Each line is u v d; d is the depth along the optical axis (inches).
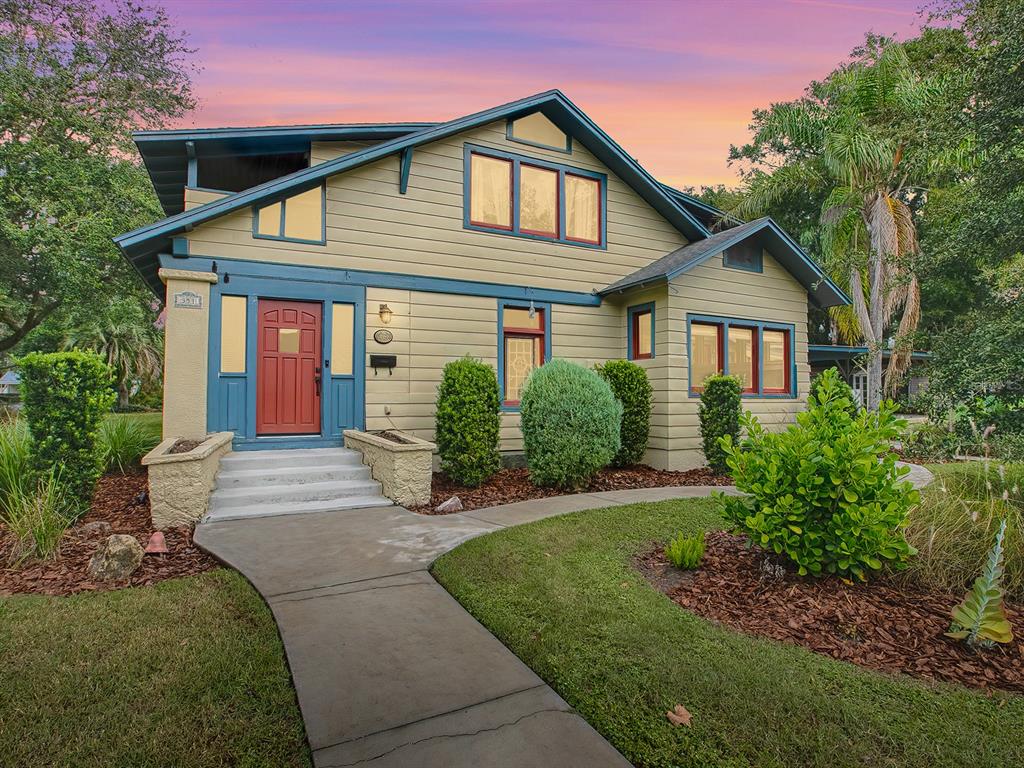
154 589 154.7
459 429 298.4
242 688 104.5
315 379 323.9
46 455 212.2
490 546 190.5
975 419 229.8
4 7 600.7
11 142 596.4
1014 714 96.9
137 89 681.6
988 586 118.0
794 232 875.4
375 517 241.1
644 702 99.9
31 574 167.3
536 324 392.5
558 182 403.5
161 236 290.7
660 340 381.7
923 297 757.9
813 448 148.4
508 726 93.7
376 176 343.3
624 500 269.4
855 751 87.0
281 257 316.8
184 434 287.9
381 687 105.6
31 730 90.9
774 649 118.6
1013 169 237.9
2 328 912.3
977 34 241.9
